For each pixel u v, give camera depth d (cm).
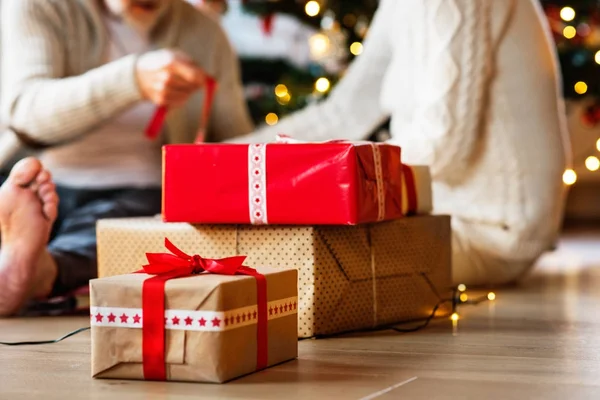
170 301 192
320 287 224
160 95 294
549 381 193
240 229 227
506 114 282
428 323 242
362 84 311
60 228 308
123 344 194
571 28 401
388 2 303
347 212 217
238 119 353
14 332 236
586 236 534
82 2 322
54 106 302
